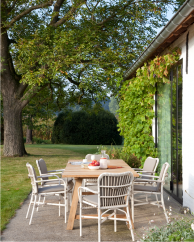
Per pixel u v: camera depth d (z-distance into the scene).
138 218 4.01
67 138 23.59
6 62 11.93
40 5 11.10
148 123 7.34
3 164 9.88
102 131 23.48
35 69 11.31
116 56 9.95
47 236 3.30
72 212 3.59
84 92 14.34
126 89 8.56
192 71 4.23
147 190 3.97
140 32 11.70
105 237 3.27
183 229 2.72
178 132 5.11
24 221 3.87
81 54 9.19
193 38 4.18
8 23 10.83
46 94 15.25
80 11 10.10
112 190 3.19
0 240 3.15
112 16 11.46
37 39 9.76
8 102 12.36
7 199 5.03
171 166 5.59
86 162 4.59
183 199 4.62
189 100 4.37
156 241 2.60
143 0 10.77
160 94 6.69
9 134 12.27
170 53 5.26
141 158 7.62
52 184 4.45
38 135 26.47
